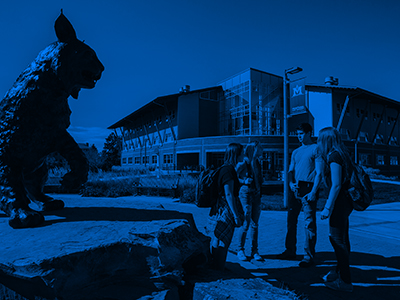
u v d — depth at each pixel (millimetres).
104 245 2213
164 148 38562
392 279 3564
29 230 2660
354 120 35938
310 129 4320
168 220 3016
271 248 4922
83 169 3207
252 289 2404
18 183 2896
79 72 3055
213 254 3139
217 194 3250
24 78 2975
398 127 45438
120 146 65375
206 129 38156
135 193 14750
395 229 6590
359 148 35562
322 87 32969
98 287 2223
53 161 13805
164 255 2408
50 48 3023
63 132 3178
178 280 2422
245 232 4203
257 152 4281
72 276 2029
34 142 2963
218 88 39000
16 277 1905
